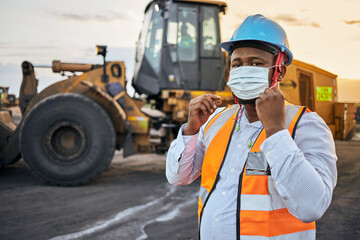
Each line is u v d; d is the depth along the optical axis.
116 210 4.20
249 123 1.17
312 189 0.95
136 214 4.04
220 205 1.14
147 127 5.89
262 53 1.12
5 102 16.67
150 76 6.45
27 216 3.96
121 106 5.76
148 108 7.18
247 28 1.14
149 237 3.34
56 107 5.43
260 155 1.10
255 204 1.07
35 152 5.45
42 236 3.34
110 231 3.49
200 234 1.21
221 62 6.59
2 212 4.10
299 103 8.02
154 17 6.50
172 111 6.52
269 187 1.07
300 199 0.96
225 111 1.31
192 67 6.49
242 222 1.08
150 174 6.43
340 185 5.65
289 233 1.06
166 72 6.42
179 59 6.43
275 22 1.16
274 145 0.98
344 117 8.19
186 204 4.46
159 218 3.91
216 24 6.59
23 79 6.25
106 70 5.77
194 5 6.51
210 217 1.16
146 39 6.50
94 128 5.41
